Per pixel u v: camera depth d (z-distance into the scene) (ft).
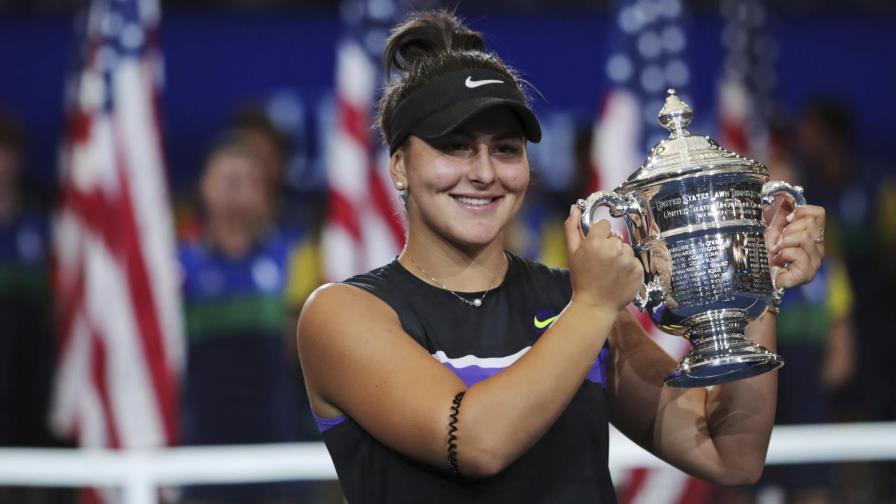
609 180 57.36
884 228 74.90
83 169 59.26
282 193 76.59
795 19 84.07
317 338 23.18
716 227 22.75
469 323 23.59
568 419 23.40
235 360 56.34
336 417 23.57
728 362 22.44
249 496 42.37
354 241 57.11
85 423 53.01
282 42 79.71
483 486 22.67
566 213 73.00
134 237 53.21
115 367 52.60
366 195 56.54
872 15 84.84
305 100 79.71
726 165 22.62
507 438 20.92
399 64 25.48
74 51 74.43
